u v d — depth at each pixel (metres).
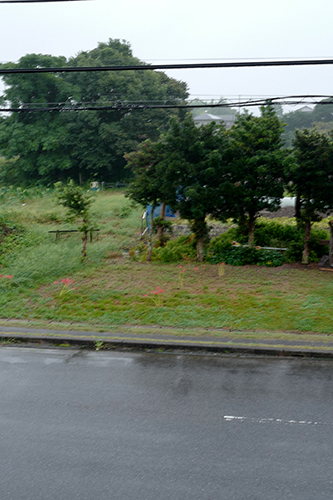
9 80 36.94
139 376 7.52
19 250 16.06
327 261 13.69
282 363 7.94
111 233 18.62
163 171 13.41
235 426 5.87
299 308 10.24
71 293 11.99
